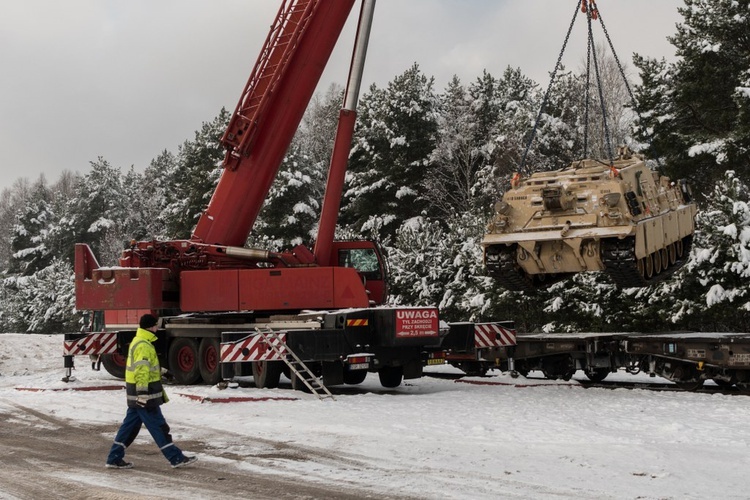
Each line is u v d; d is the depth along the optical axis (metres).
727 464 9.19
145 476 9.12
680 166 29.89
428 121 49.31
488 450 10.12
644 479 8.50
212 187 51.66
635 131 31.36
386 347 16.86
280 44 18.16
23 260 79.69
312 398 15.28
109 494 8.26
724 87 29.53
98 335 19.69
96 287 18.84
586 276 26.00
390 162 48.72
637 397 15.39
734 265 21.94
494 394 15.94
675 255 18.11
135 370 9.48
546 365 19.50
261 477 8.90
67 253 73.19
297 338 15.82
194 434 11.75
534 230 15.87
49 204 87.00
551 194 15.48
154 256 18.86
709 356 16.05
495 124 48.97
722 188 23.28
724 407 13.62
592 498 7.77
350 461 9.61
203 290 17.89
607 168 16.11
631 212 15.02
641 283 16.11
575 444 10.44
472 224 31.86
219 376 18.23
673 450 9.98
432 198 47.50
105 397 16.80
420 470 9.05
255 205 18.55
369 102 54.69
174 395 15.82
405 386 18.95
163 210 66.81
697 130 30.22
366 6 17.31
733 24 28.59
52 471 9.54
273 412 13.59
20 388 18.53
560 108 43.56
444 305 30.64
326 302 17.11
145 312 19.66
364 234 48.19
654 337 16.89
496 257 16.28
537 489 8.13
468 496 7.88
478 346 18.52
